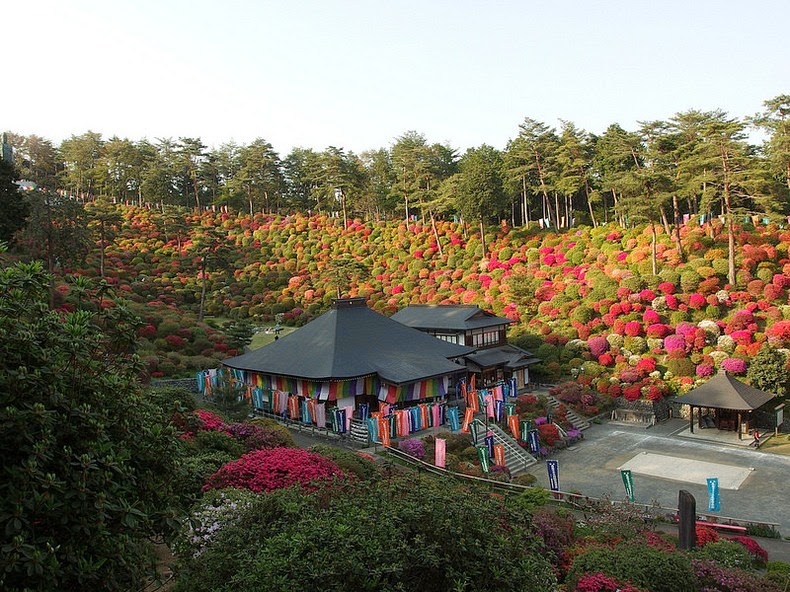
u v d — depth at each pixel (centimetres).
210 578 1084
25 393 835
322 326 4284
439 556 1013
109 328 1058
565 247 7069
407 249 8431
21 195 4741
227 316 7394
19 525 738
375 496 1166
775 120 6162
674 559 1523
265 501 1261
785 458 3622
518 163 8981
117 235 9119
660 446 3947
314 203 11988
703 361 4741
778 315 4897
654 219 6069
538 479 3372
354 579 946
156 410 1109
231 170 11894
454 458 3212
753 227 6250
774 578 1803
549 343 5456
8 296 923
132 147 11419
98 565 806
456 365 4166
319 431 3725
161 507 1020
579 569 1514
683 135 7212
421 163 9062
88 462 820
